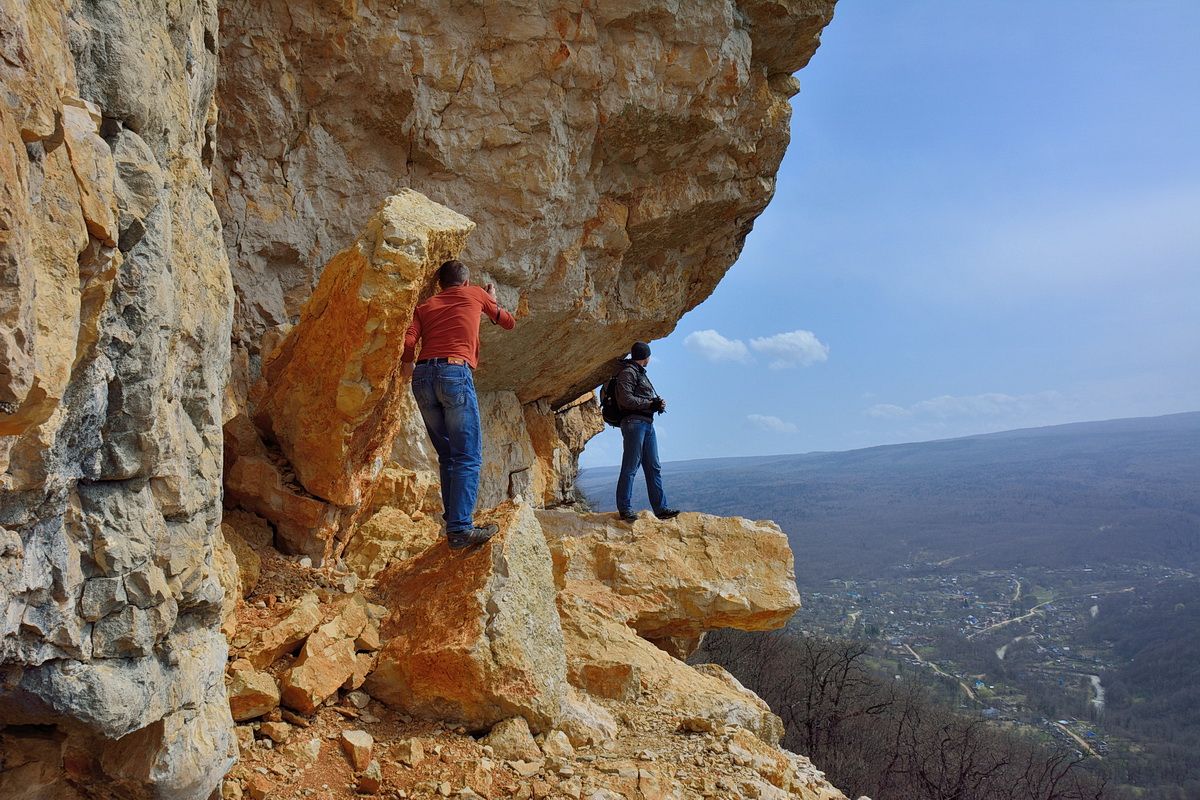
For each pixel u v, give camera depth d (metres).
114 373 2.22
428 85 6.71
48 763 2.49
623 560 7.31
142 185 2.27
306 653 3.81
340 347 4.31
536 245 7.73
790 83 8.91
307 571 4.59
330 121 6.54
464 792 3.42
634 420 8.02
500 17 6.88
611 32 7.30
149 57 2.44
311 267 6.52
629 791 3.73
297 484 4.72
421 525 5.68
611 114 7.55
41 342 1.76
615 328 10.05
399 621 4.31
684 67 7.60
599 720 4.51
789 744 20.75
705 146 8.47
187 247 2.81
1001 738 28.67
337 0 6.14
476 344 4.78
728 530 7.82
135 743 2.56
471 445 4.59
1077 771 27.48
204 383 2.88
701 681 5.88
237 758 3.00
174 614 2.54
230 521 4.60
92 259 2.00
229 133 6.06
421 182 7.00
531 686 4.02
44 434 1.91
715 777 4.08
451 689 3.91
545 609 4.54
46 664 2.16
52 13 1.88
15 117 1.65
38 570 2.06
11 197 1.56
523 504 4.88
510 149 7.21
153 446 2.40
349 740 3.55
